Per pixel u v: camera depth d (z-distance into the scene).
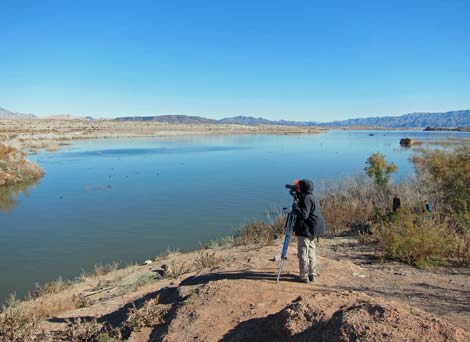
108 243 14.81
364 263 8.92
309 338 4.11
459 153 14.70
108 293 9.48
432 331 3.76
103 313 7.71
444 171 13.35
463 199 12.23
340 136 125.06
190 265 10.77
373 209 14.19
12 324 6.79
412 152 51.94
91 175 32.41
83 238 15.44
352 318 4.03
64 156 47.69
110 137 91.94
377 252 9.80
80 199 22.97
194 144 73.12
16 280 11.45
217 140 88.69
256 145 71.62
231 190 25.55
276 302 5.57
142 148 61.62
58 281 11.09
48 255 13.54
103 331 6.44
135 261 12.88
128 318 6.10
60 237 15.58
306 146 69.25
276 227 14.77
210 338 4.94
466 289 6.71
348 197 16.88
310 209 6.22
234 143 77.56
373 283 6.88
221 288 6.10
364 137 115.81
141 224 17.39
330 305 4.71
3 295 10.41
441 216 11.74
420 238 8.96
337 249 10.70
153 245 14.51
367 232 12.13
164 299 6.86
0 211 20.11
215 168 36.75
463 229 10.49
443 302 6.05
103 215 19.06
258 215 18.61
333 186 19.27
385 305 4.25
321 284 6.42
